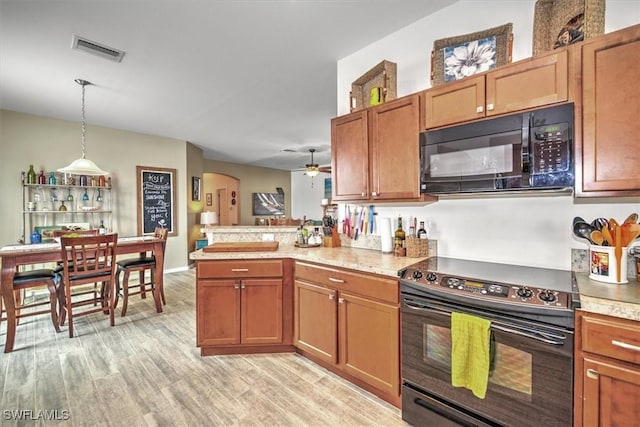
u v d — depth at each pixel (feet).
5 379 6.90
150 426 5.41
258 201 30.12
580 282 4.57
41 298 13.00
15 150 12.95
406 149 6.43
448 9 6.91
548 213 5.63
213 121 15.01
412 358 5.39
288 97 12.09
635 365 3.45
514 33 6.05
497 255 6.25
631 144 4.03
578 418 3.84
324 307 7.02
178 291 14.29
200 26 7.43
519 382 4.27
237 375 7.07
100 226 14.34
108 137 15.60
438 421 5.09
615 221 4.59
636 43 3.99
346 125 7.75
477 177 5.32
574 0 4.75
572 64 4.46
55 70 9.52
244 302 7.89
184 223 18.63
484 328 4.46
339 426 5.43
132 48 8.36
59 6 6.56
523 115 4.83
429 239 7.30
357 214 8.89
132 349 8.40
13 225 12.85
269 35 7.89
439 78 6.37
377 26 7.62
